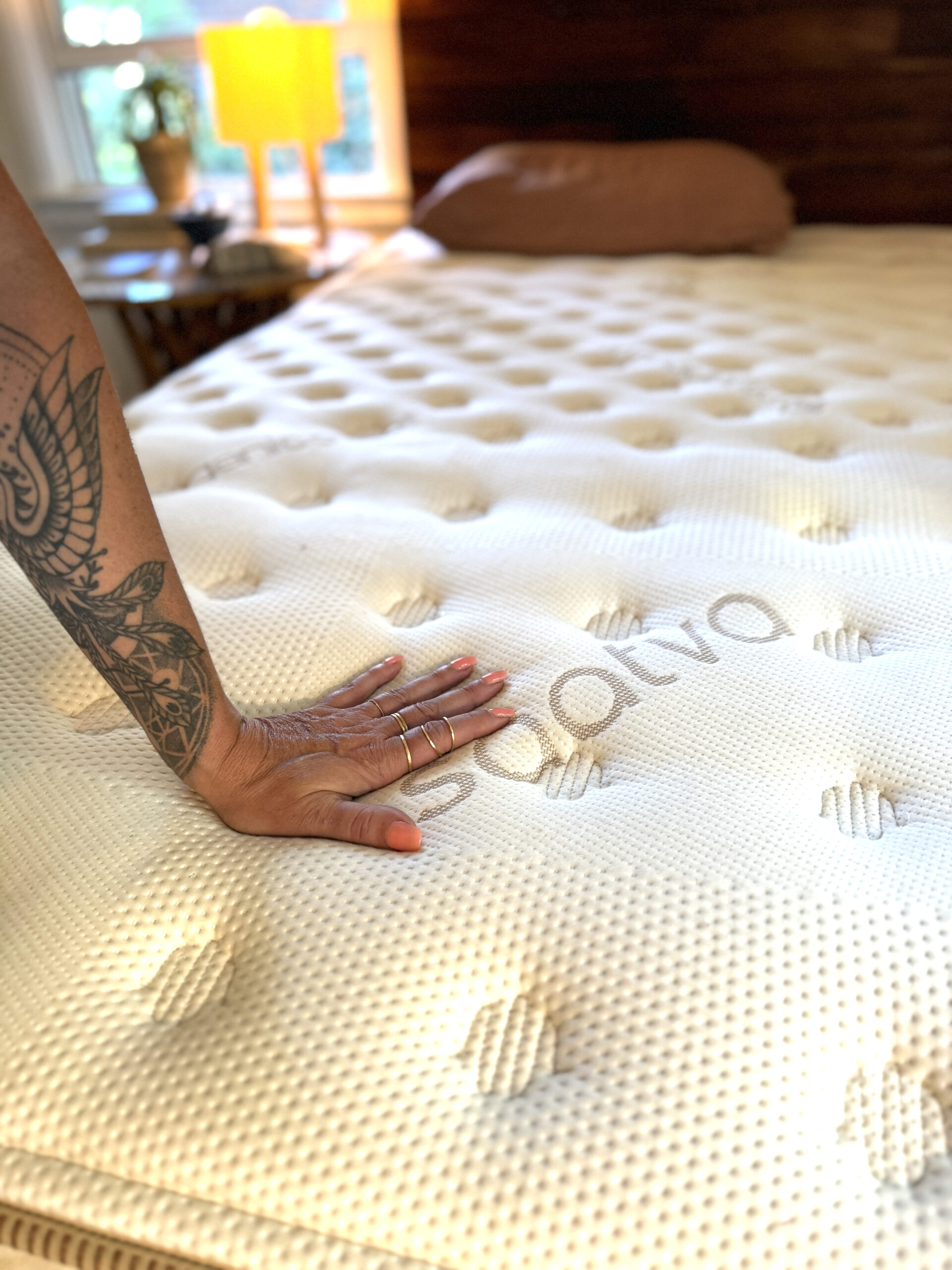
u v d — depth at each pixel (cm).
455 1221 50
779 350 165
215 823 73
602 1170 51
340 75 305
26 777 77
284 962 62
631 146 245
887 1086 55
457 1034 59
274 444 133
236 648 89
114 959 64
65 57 326
